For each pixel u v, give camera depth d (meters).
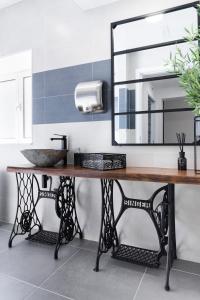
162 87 1.91
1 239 2.27
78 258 1.89
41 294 1.44
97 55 2.17
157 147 1.93
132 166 2.03
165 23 1.89
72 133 2.30
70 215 2.18
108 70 2.12
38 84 2.50
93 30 2.19
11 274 1.65
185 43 1.82
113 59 2.09
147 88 1.96
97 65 2.17
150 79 1.95
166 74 1.89
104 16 2.14
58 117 2.38
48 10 2.43
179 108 1.84
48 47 2.43
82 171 1.69
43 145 2.48
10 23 2.68
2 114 2.99
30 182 2.54
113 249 1.93
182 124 1.83
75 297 1.41
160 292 1.46
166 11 1.88
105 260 1.86
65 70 2.34
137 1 2.00
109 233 1.92
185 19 1.82
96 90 2.05
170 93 1.88
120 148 2.08
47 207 2.46
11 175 2.69
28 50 2.57
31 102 2.67
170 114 1.88
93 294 1.44
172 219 1.67
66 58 2.33
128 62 2.03
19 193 2.43
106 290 1.48
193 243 1.83
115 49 2.08
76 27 2.27
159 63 1.92
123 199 1.85
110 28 2.11
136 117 2.00
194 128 1.69
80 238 2.27
